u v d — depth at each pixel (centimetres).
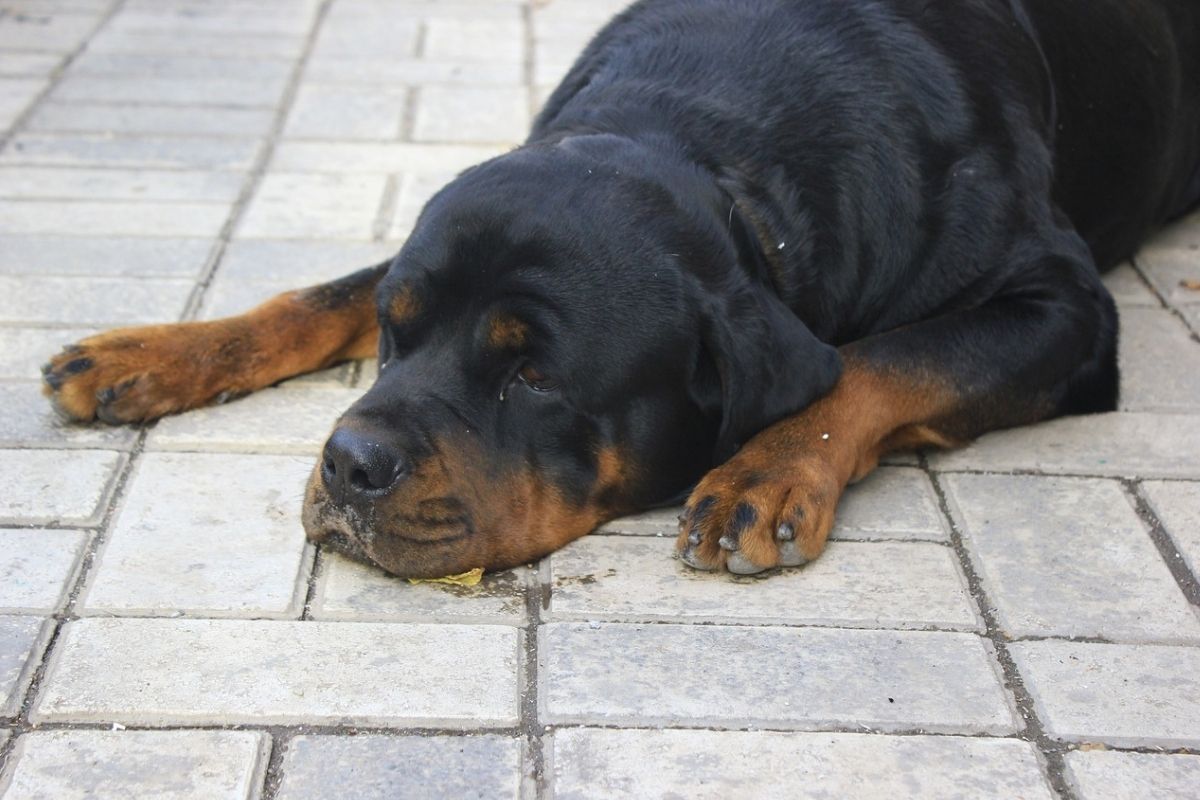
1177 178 156
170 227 153
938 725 106
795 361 116
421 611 112
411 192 162
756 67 127
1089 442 129
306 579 114
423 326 114
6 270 145
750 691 108
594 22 216
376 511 111
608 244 113
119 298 142
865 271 125
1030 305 127
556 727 105
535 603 113
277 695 106
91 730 104
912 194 125
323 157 168
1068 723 107
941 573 116
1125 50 146
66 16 212
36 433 125
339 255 150
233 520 118
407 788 102
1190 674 110
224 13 216
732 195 120
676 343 114
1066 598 115
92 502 119
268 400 130
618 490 117
